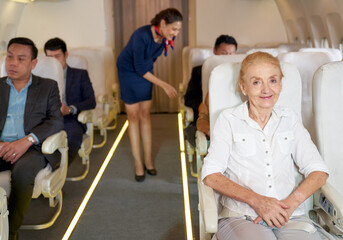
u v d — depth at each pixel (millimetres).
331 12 4895
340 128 2064
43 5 6488
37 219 3102
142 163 4023
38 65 3070
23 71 2750
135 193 3643
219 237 1855
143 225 3043
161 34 3559
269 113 1974
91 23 6551
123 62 3746
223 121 2035
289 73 2121
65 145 2834
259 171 1933
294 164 2062
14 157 2613
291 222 1850
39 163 2623
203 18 7000
